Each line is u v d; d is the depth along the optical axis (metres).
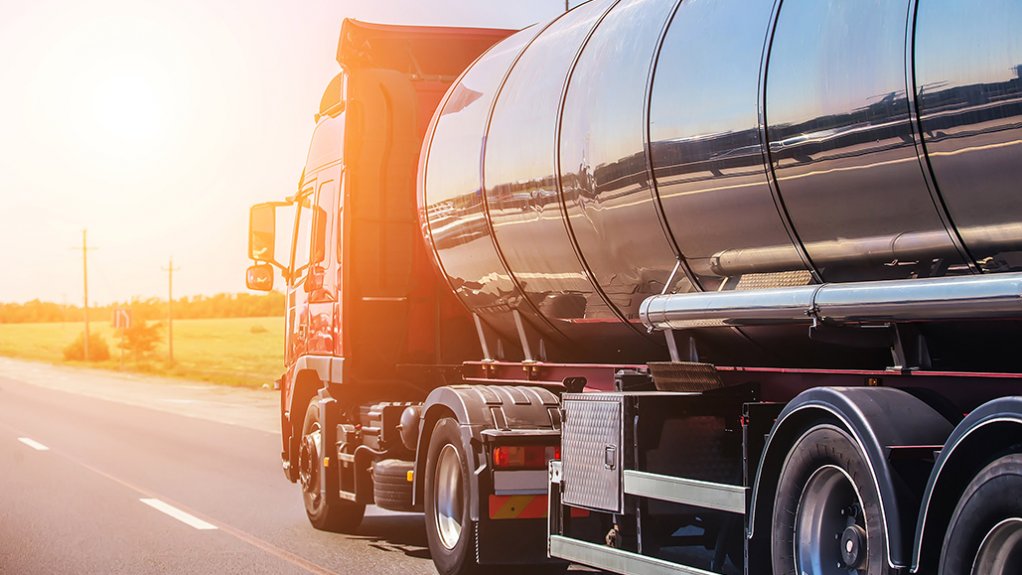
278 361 89.19
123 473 16.38
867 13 5.34
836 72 5.45
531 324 9.09
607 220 7.29
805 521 5.43
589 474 6.98
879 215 5.42
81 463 17.81
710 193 6.34
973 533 4.53
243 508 12.70
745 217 6.17
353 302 10.67
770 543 5.69
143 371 72.38
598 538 7.45
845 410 5.12
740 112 6.04
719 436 6.59
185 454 19.33
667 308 6.72
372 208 10.75
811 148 5.61
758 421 5.87
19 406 34.38
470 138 9.00
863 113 5.30
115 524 11.48
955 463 4.64
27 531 11.02
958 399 5.12
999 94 4.70
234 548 10.05
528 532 8.09
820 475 5.36
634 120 6.86
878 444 4.92
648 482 6.45
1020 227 4.87
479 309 9.78
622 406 6.69
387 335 10.70
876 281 5.35
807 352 6.24
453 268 9.73
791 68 5.73
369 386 10.84
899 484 4.85
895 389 5.22
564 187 7.64
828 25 5.56
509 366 9.48
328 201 11.20
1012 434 4.48
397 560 9.45
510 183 8.32
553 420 8.33
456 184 9.16
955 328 5.14
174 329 147.12
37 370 75.19
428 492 8.83
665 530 7.07
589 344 8.62
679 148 6.48
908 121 5.09
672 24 6.79
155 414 30.75
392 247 10.71
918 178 5.14
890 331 5.42
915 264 5.42
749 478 5.82
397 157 10.76
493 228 8.68
